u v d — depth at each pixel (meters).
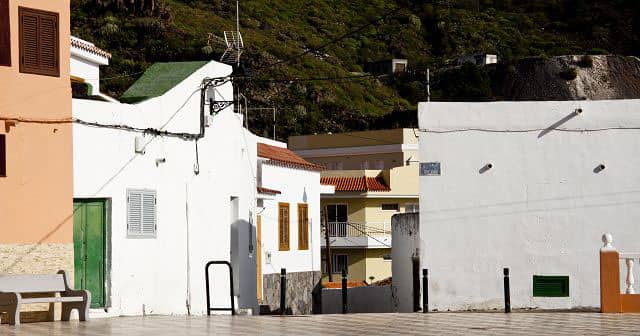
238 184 54.44
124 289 44.47
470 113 49.66
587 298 48.97
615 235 49.00
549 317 41.97
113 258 43.91
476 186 49.59
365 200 115.81
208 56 165.12
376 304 72.38
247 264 57.59
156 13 172.75
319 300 82.56
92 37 162.25
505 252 49.38
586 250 49.06
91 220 43.53
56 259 41.16
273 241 72.50
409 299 58.25
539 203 49.34
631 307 43.97
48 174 41.09
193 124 49.50
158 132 46.62
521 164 49.47
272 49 190.75
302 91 174.25
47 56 41.31
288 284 75.31
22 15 40.53
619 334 33.69
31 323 38.75
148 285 46.00
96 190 43.25
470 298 49.38
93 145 43.19
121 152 44.59
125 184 44.75
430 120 49.78
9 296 37.31
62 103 41.75
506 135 49.59
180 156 48.31
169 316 44.59
